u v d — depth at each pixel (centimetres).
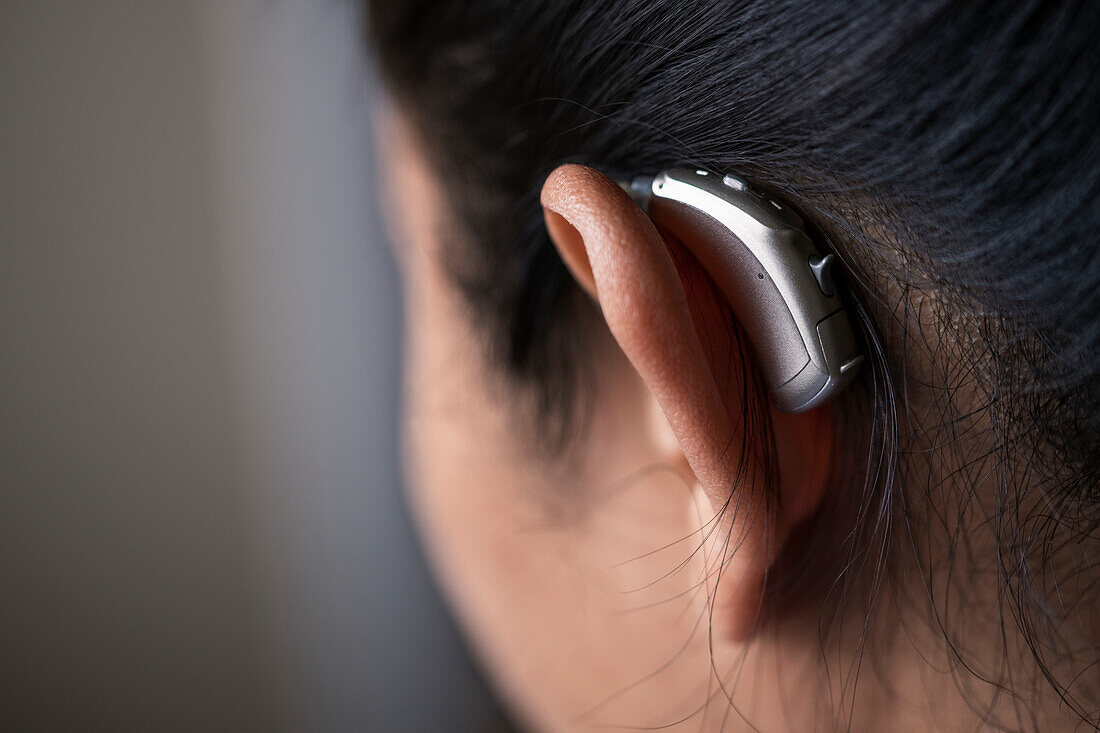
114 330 83
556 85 27
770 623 27
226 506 87
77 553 85
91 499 85
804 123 23
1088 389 23
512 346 33
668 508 31
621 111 26
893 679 27
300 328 86
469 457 38
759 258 23
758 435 24
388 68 35
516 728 53
